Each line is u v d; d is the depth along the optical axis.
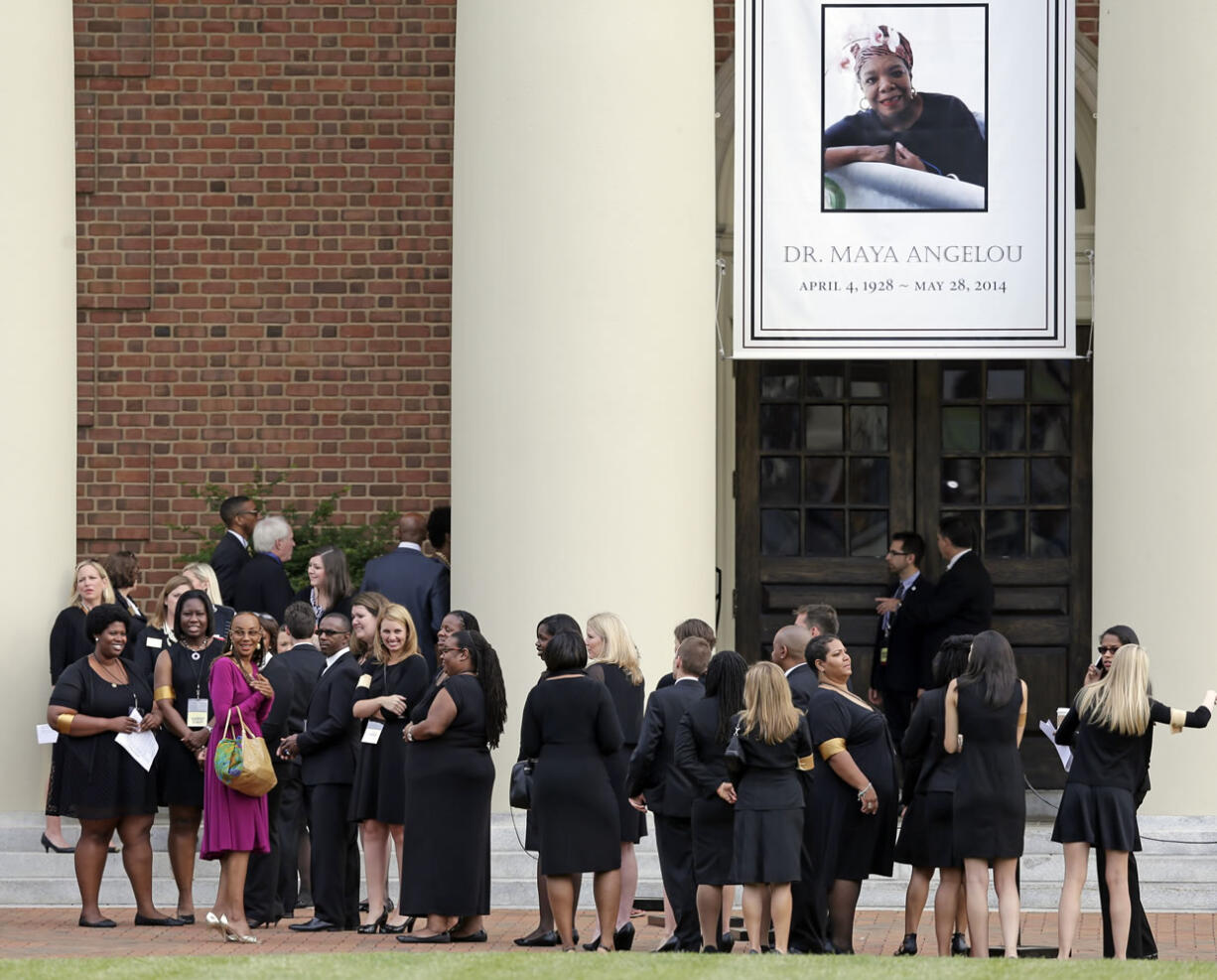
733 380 64.12
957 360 63.97
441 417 63.44
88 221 63.81
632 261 49.56
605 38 49.69
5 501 51.81
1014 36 49.72
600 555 49.38
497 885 49.00
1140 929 39.81
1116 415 50.47
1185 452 49.38
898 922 46.81
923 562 63.59
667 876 40.34
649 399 49.59
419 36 63.72
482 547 50.03
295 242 63.69
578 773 40.00
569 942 40.06
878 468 64.00
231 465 63.50
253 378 63.59
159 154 63.81
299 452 63.44
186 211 63.75
